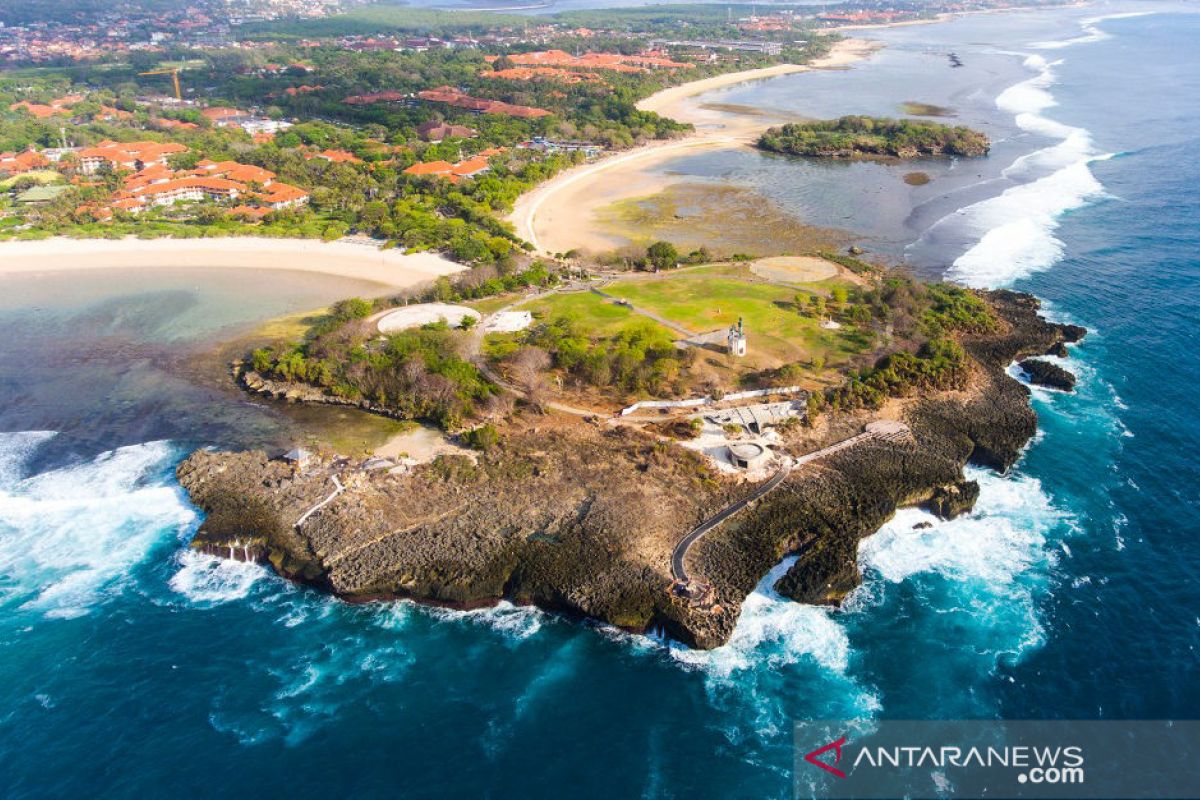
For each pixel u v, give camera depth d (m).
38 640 111.81
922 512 133.88
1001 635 109.88
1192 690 100.62
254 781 92.88
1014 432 150.00
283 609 116.81
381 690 104.00
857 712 99.75
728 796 90.12
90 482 144.75
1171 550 123.44
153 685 104.94
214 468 144.38
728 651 108.31
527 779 92.62
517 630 112.38
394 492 135.62
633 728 98.44
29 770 94.25
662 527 126.06
